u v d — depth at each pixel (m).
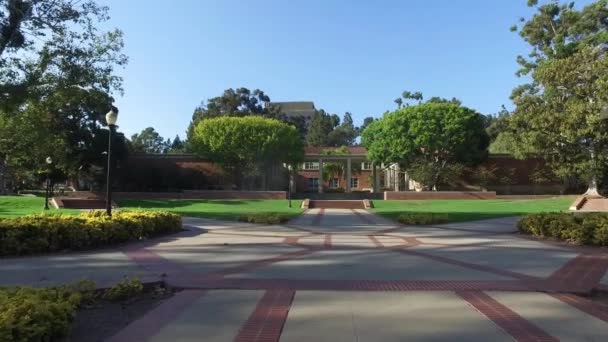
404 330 5.33
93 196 43.56
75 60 20.58
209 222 21.69
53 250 11.96
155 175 48.34
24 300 4.95
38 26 19.20
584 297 7.07
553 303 6.54
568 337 5.11
